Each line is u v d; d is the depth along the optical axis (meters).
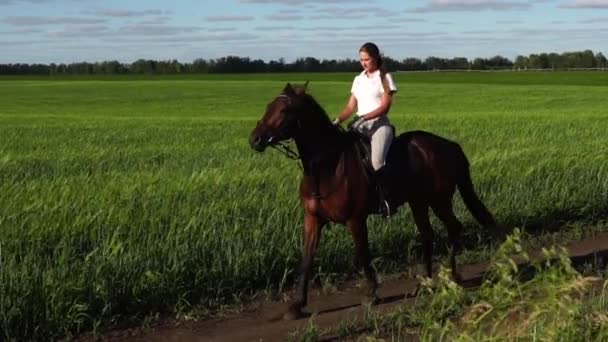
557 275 5.69
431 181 9.26
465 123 29.34
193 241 9.38
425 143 9.33
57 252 8.91
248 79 98.94
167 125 31.05
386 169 8.74
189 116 41.62
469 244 11.35
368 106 8.78
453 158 9.53
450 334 6.29
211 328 8.16
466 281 9.78
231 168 15.05
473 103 50.47
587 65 129.38
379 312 8.44
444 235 11.20
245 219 10.34
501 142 20.98
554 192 13.08
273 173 14.18
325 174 8.40
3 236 9.10
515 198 12.65
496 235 11.16
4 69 133.62
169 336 7.94
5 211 10.30
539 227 12.50
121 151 19.92
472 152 18.23
